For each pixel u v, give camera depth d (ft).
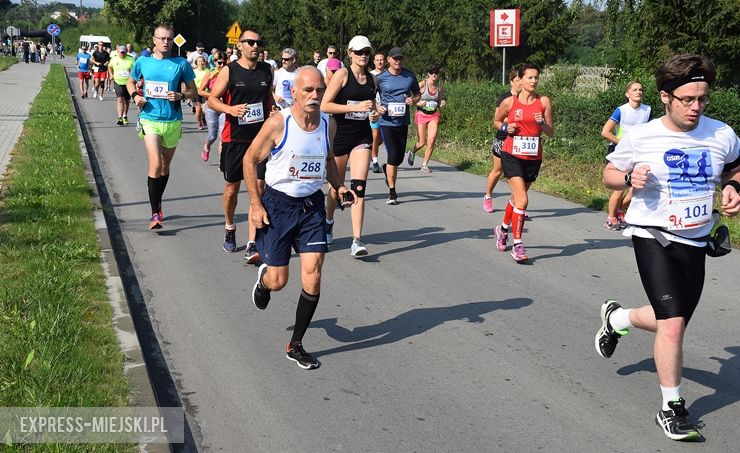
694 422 14.97
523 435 14.37
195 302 21.42
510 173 26.17
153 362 17.33
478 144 57.52
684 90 13.57
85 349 16.21
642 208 14.56
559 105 52.54
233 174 25.68
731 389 16.48
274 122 16.53
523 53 87.20
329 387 16.26
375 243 28.73
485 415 15.14
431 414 15.14
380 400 15.70
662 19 52.03
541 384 16.61
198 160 48.19
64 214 28.48
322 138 16.88
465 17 88.63
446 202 36.88
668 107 14.01
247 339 18.81
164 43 27.61
